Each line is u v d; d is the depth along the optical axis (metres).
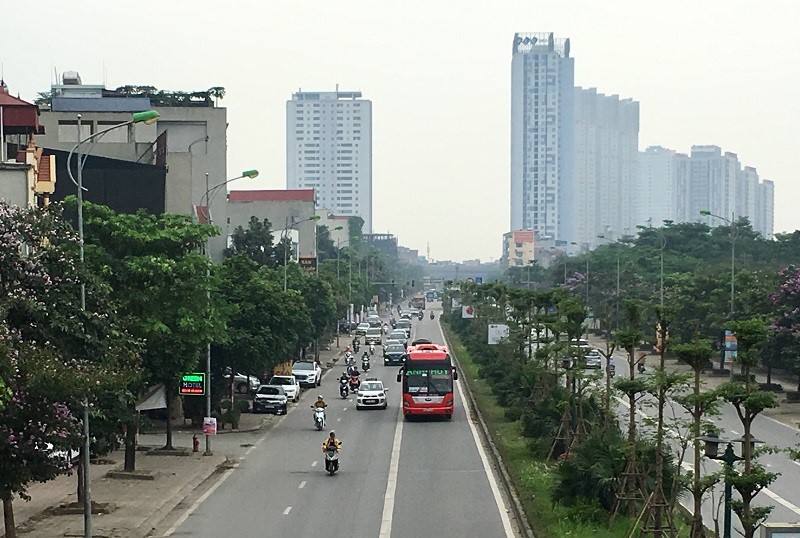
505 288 91.81
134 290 41.03
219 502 36.44
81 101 94.50
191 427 59.00
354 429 57.34
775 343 67.75
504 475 41.16
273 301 60.00
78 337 27.34
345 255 173.62
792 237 120.31
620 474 30.02
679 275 108.25
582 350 45.25
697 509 22.36
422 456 46.94
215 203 102.50
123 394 32.25
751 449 23.94
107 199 64.88
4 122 49.38
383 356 112.44
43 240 29.92
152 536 30.72
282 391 66.00
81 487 34.50
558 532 28.62
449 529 31.16
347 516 33.38
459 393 75.62
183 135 102.94
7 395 21.56
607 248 150.00
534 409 48.59
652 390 26.09
